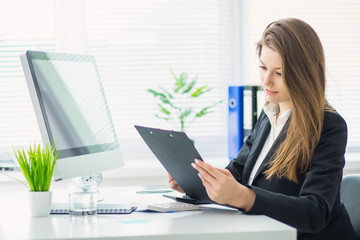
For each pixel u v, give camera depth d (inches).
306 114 72.4
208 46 146.7
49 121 75.3
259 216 66.2
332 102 149.8
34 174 69.6
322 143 72.1
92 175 90.1
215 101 147.4
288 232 58.1
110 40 142.2
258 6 147.1
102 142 87.2
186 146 65.0
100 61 141.9
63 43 139.5
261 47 79.0
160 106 138.3
